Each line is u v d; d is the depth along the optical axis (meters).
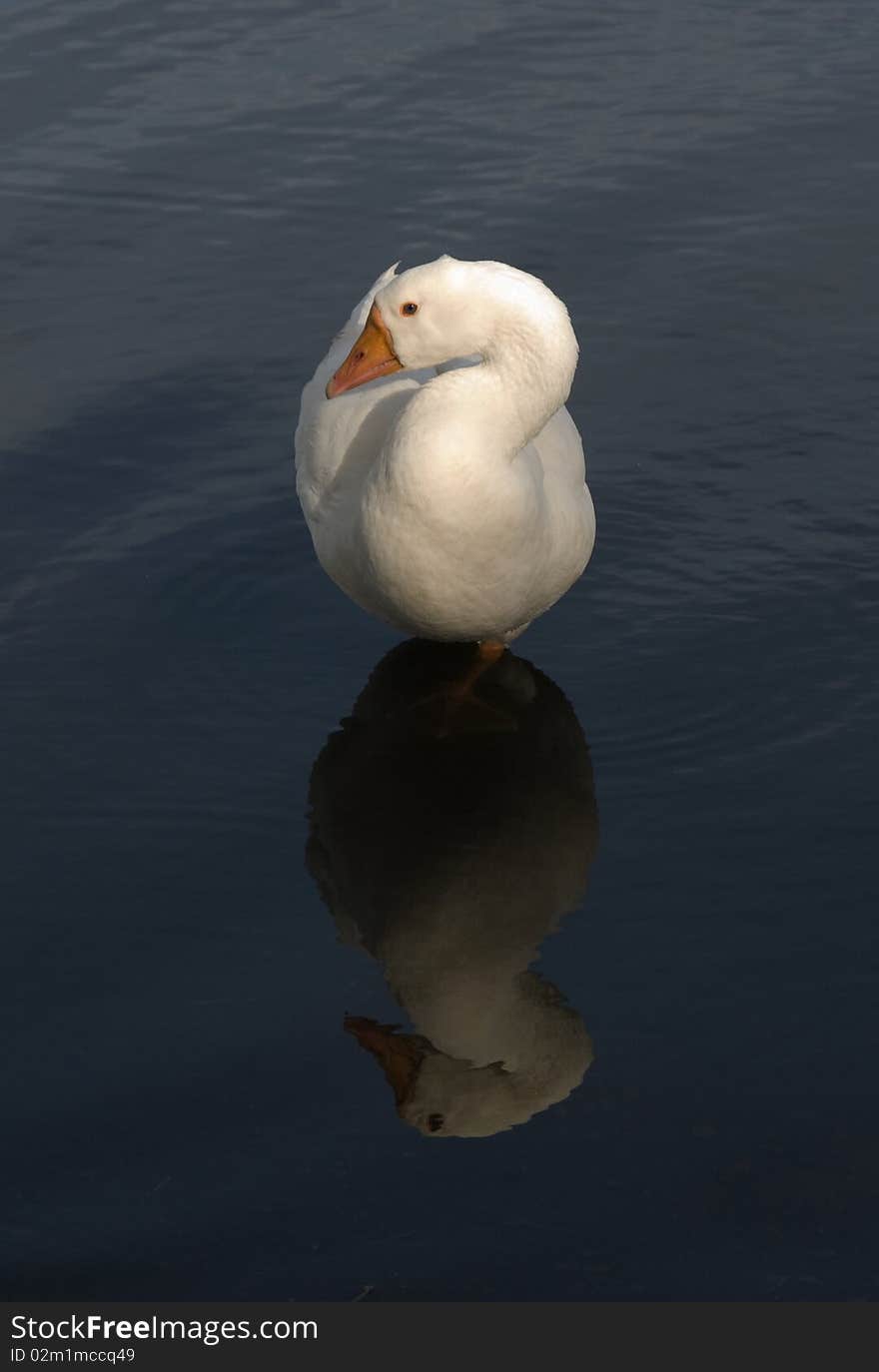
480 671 6.73
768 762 6.15
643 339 8.81
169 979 5.25
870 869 5.59
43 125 10.84
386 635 6.98
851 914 5.41
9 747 6.30
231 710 6.52
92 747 6.31
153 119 10.87
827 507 7.59
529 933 5.42
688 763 6.17
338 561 6.51
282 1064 4.93
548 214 9.86
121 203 10.06
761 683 6.57
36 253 9.62
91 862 5.74
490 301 5.89
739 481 7.80
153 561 7.33
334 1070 4.91
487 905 5.55
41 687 6.61
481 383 5.92
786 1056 4.89
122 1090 4.84
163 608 7.07
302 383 8.52
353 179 10.23
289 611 7.09
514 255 9.48
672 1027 5.02
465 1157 4.62
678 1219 4.42
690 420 8.21
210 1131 4.71
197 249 9.64
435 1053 4.96
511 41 11.74
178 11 12.20
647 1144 4.64
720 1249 4.34
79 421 8.20
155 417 8.25
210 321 9.01
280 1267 4.33
